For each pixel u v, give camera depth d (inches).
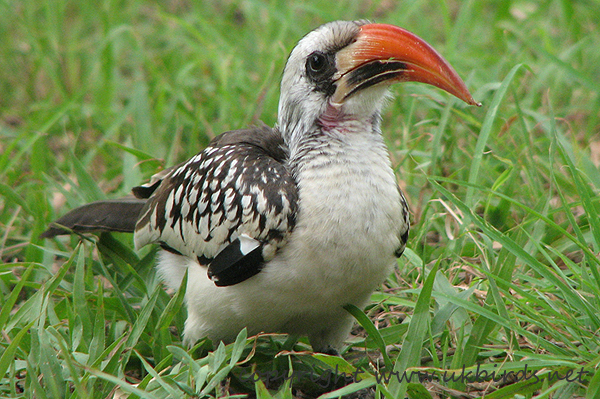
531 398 302.2
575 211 437.4
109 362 302.7
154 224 370.9
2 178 495.8
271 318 332.5
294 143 341.4
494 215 432.8
